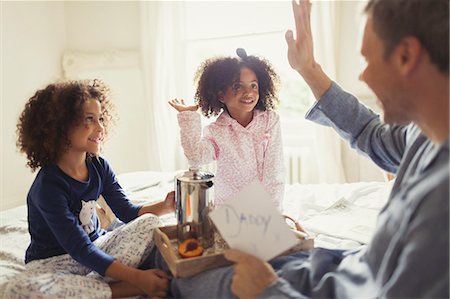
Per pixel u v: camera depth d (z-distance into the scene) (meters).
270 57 2.50
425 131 0.66
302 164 2.37
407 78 0.62
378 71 0.65
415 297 0.52
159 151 2.69
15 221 1.41
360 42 0.69
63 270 0.98
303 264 0.79
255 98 1.35
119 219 1.26
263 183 1.37
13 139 2.64
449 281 0.50
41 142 1.07
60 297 0.85
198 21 2.65
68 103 1.06
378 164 0.98
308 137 2.41
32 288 0.85
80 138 1.07
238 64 1.34
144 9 2.65
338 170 2.22
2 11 2.53
